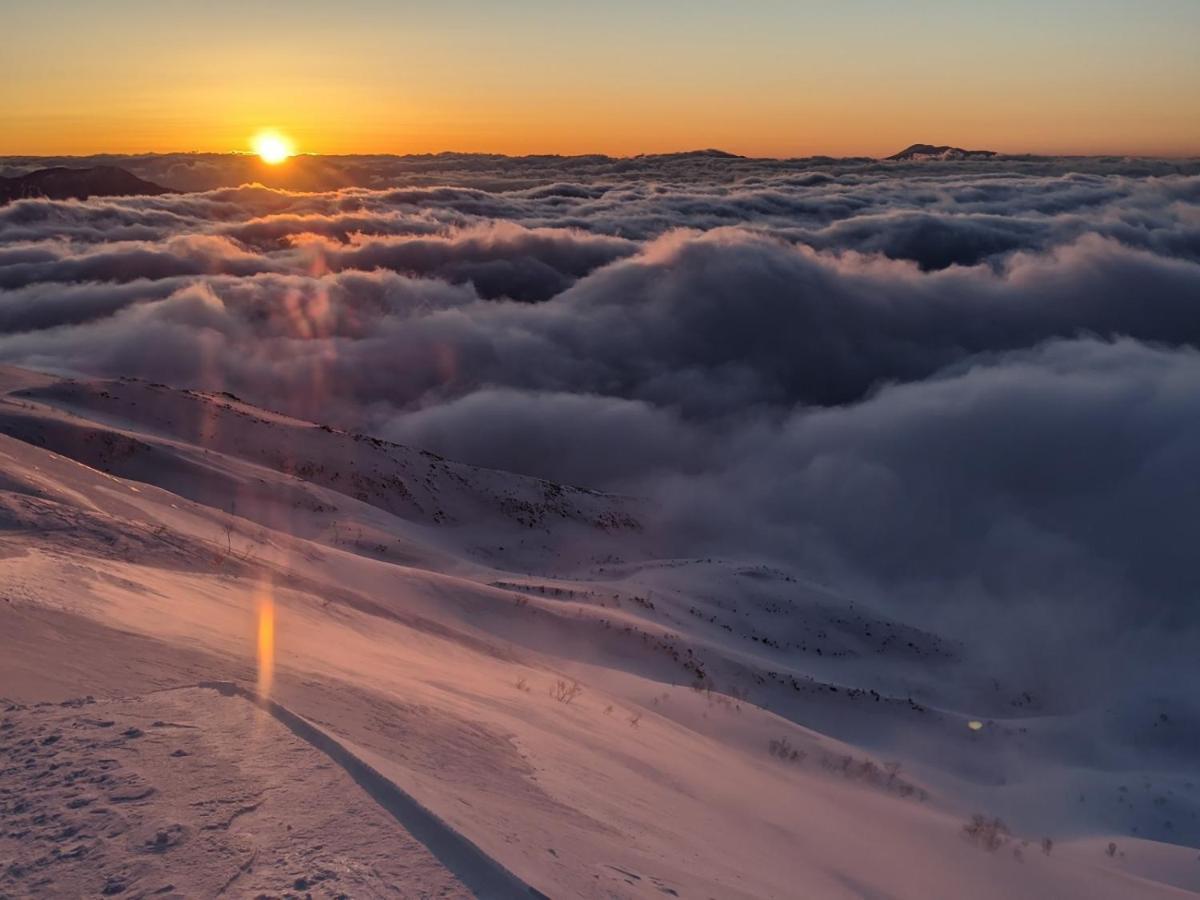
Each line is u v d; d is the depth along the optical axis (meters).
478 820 4.44
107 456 32.47
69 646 6.28
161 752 4.42
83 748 4.45
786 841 8.16
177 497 21.09
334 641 10.29
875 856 8.95
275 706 5.10
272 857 3.43
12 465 17.02
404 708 7.07
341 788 4.07
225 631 8.58
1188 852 14.41
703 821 7.45
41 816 3.72
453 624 19.34
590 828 5.47
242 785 4.06
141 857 3.40
